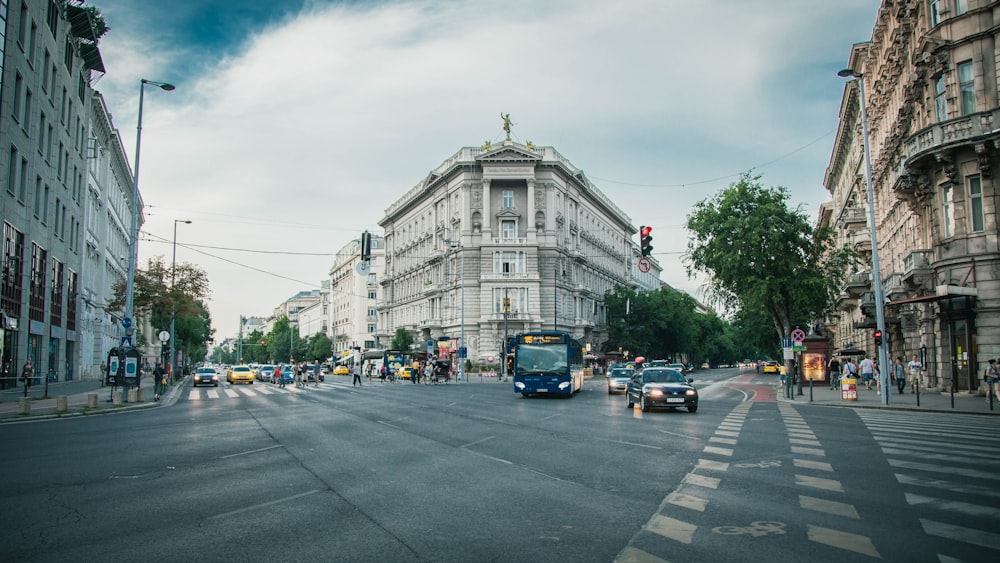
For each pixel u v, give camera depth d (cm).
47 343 4253
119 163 7019
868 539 720
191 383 5984
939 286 2928
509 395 3872
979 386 2928
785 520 805
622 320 9312
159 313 5244
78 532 762
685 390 2486
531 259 7831
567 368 3634
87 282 5584
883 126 4431
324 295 16425
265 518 827
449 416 2348
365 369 8331
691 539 724
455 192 8344
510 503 909
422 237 9281
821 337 4753
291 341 15412
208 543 716
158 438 1697
